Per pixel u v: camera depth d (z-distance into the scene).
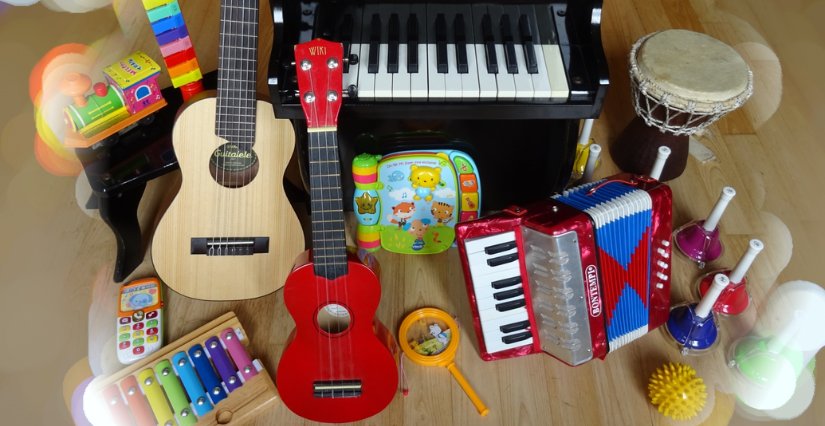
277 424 1.77
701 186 2.32
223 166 1.80
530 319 1.73
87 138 1.83
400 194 2.01
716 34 2.83
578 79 1.66
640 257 1.71
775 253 2.13
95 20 2.82
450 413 1.78
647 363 1.89
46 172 2.29
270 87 1.62
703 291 2.03
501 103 1.66
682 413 1.74
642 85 2.02
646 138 2.26
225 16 1.61
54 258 2.08
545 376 1.86
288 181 2.10
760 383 1.83
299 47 1.44
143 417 1.71
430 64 1.68
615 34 2.81
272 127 1.75
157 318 1.90
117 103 1.83
